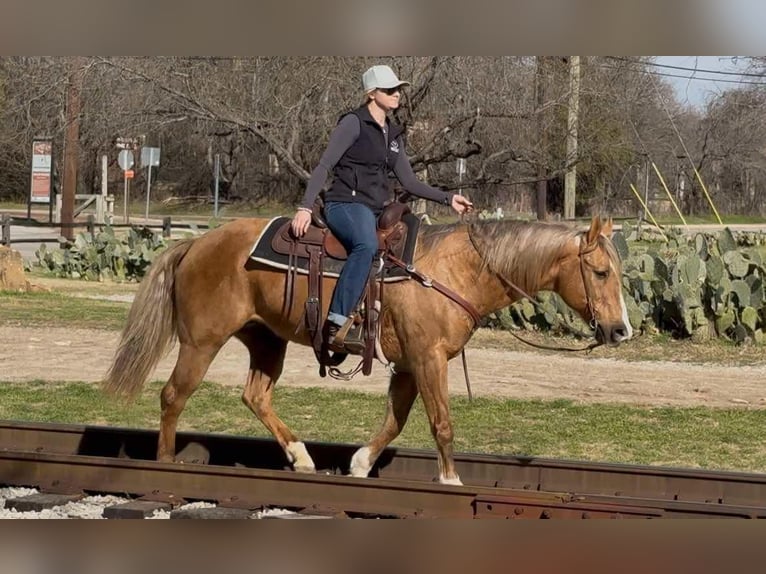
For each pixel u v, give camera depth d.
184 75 22.75
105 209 42.91
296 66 22.91
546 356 14.34
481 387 11.99
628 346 14.98
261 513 6.36
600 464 6.94
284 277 6.82
